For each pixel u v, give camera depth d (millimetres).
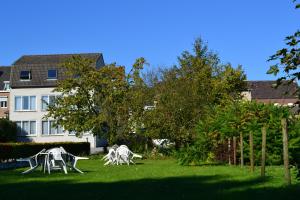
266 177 16594
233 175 18156
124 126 44094
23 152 38719
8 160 34562
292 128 20812
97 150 66500
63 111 46312
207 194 12188
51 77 72062
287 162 13484
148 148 43594
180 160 27172
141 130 42875
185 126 38469
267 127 25266
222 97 44688
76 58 46500
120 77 45250
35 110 71875
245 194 11961
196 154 26953
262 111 26859
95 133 46250
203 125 27875
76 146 51781
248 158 25656
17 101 72375
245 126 26203
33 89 72062
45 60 73938
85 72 46375
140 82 44844
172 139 39312
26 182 17109
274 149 25016
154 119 38938
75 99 45906
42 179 18391
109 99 44219
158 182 16172
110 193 13000
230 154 26359
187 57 48688
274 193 12000
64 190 14055
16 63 73500
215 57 51406
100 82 45281
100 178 18500
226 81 48812
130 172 21922
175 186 14594
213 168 23109
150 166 27078
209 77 48219
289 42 7992
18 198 12258
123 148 30312
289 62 7988
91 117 45844
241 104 28250
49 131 71500
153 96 42000
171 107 38625
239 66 50688
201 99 39062
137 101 43250
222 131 27078
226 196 11672
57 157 22016
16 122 71938
